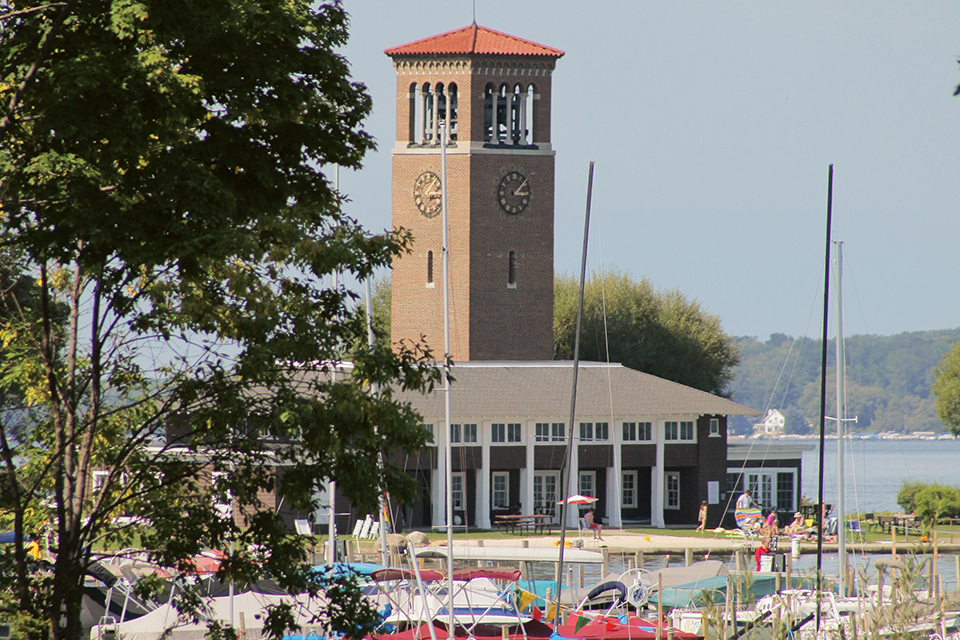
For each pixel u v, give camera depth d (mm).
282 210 81375
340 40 79938
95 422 83750
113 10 66125
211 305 81562
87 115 66688
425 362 88000
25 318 92312
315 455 84875
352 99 78625
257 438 85000
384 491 83688
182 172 69375
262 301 81500
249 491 83750
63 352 97125
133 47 68250
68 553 80812
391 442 81500
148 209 69312
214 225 69562
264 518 84812
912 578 66625
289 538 88312
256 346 80562
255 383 82125
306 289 84438
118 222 68312
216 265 79562
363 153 81562
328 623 85500
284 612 85312
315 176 80938
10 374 91438
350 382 84125
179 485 88000
